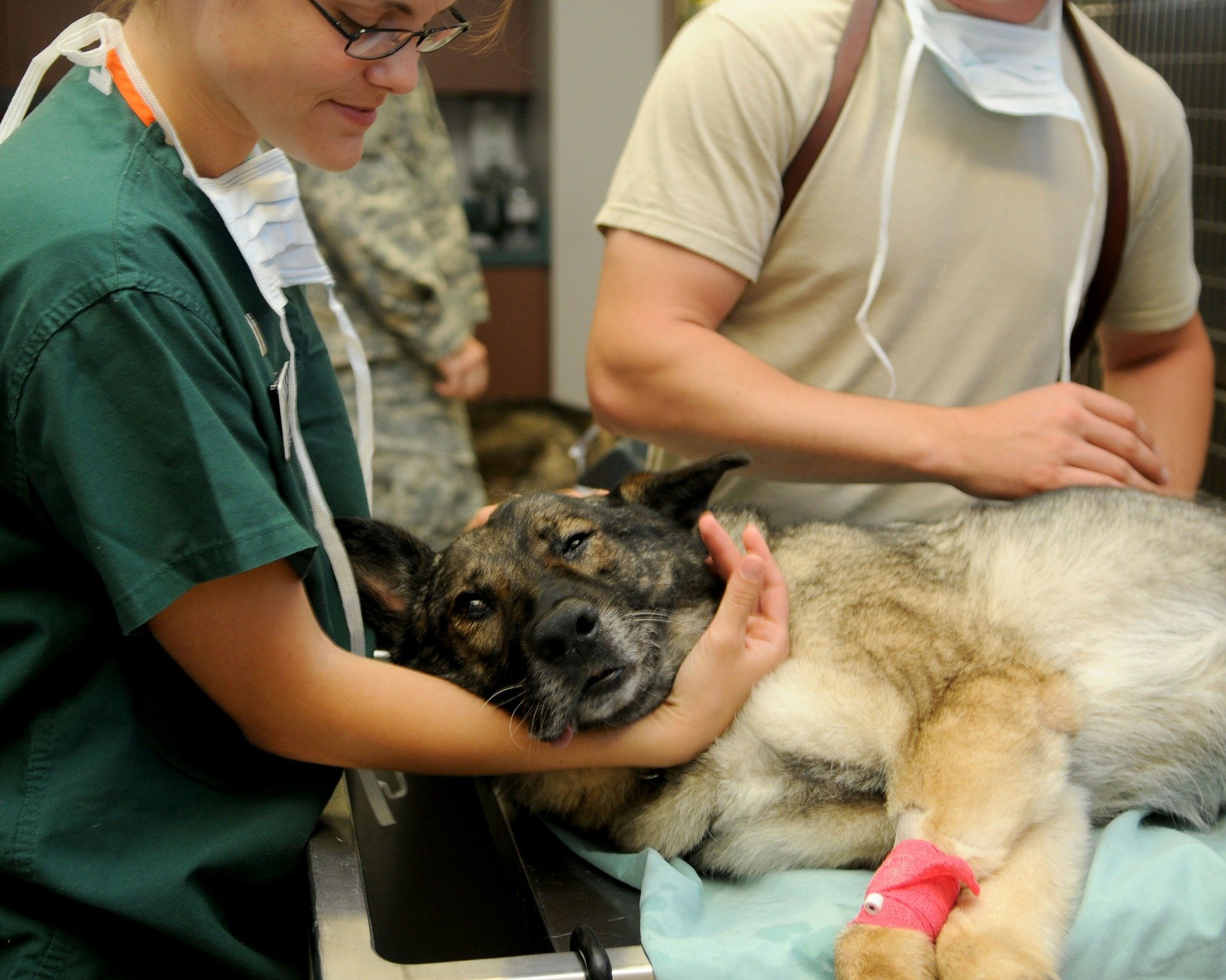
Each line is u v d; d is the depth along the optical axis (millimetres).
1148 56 2426
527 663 1554
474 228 5840
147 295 1118
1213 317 2473
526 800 1750
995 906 1312
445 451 3459
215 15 1133
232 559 1128
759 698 1591
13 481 1162
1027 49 1891
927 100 1864
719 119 1816
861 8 1844
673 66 1897
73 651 1247
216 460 1128
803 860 1574
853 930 1237
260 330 1387
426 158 3549
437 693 1360
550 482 4785
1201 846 1339
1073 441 1795
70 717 1229
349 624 1528
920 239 1882
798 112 1811
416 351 3324
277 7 1112
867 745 1544
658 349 1828
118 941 1222
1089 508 1938
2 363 1108
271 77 1159
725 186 1824
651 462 2410
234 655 1205
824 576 1790
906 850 1311
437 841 1725
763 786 1592
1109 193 2004
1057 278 1961
